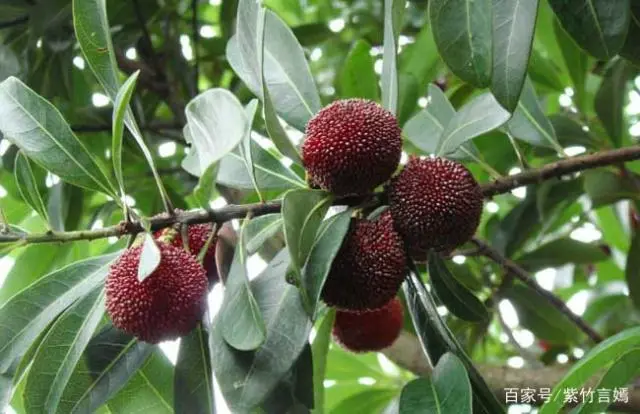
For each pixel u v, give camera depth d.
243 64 0.35
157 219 0.32
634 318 0.55
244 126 0.28
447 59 0.32
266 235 0.32
